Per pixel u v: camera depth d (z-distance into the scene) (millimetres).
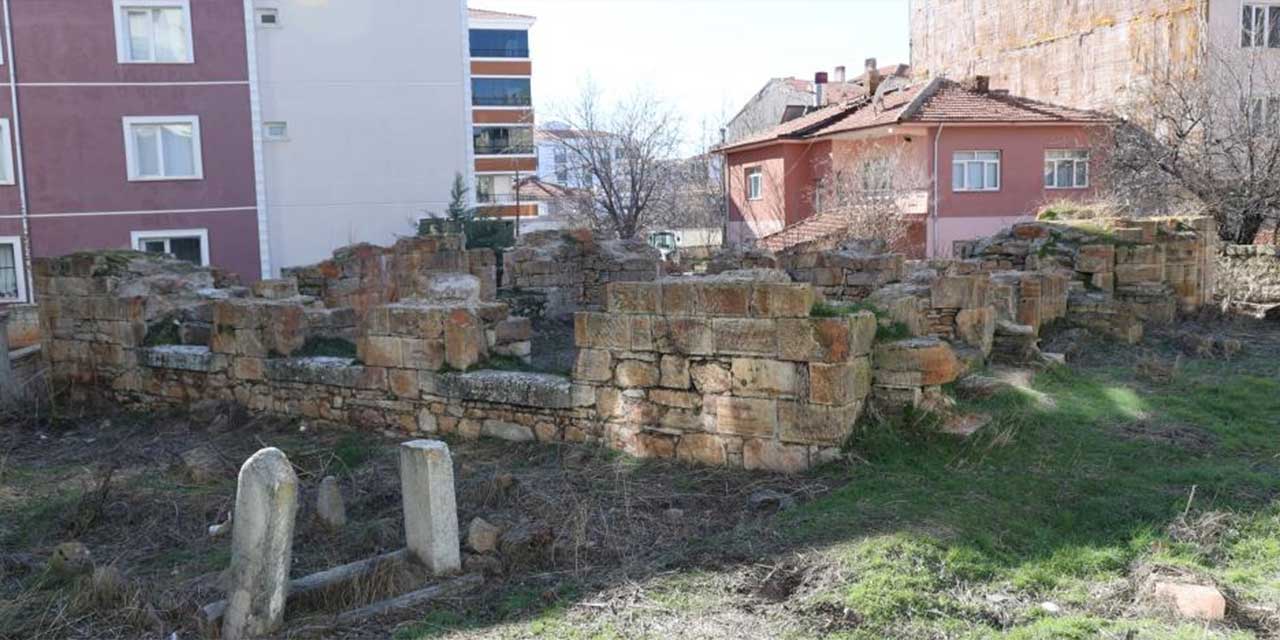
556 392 7277
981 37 35531
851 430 6238
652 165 33656
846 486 5832
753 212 35031
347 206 26281
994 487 5793
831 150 30719
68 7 23703
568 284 15508
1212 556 5086
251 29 24906
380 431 8367
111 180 24438
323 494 5945
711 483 6230
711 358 6523
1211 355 10250
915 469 6074
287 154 25688
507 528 5531
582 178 37656
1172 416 7496
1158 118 22859
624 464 6742
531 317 14977
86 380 11148
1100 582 4789
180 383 10125
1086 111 28844
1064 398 7785
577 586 4848
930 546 4930
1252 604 4523
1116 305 11031
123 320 10609
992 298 9523
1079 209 15094
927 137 27922
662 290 6691
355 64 25938
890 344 6602
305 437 8484
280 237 25875
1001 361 8898
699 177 42125
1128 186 22172
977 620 4359
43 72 23719
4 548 5961
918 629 4254
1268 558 5059
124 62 24188
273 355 9234
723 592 4680
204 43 24625
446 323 7910
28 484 7543
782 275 7293
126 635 4527
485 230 24312
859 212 25906
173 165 24953
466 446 7586
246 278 25594
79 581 4996
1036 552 5074
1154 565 4891
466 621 4523
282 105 25500
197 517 6379
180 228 25000
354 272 14227
